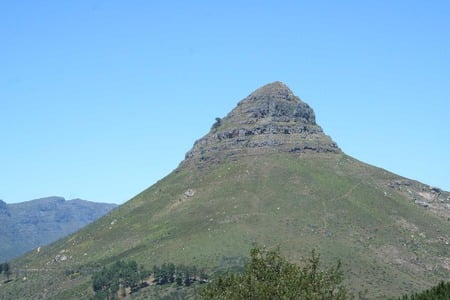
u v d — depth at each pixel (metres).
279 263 74.44
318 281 71.38
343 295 70.69
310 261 74.19
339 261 74.56
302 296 68.62
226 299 72.38
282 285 70.25
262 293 69.62
